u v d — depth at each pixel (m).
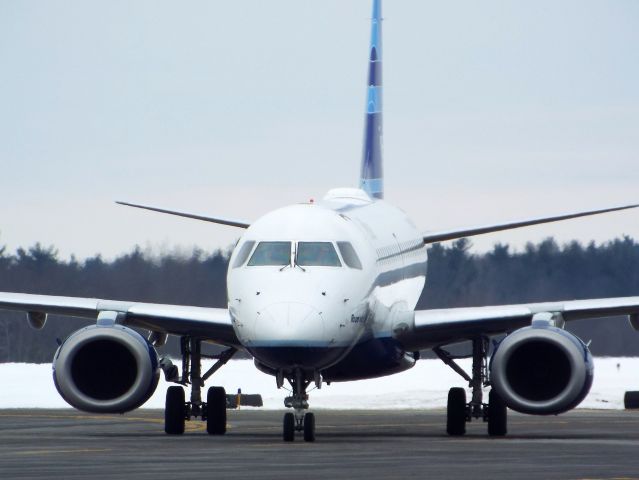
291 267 88.75
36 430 108.94
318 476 64.19
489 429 101.50
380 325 97.31
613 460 74.12
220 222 121.38
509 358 90.00
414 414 142.50
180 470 67.50
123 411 91.81
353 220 101.69
